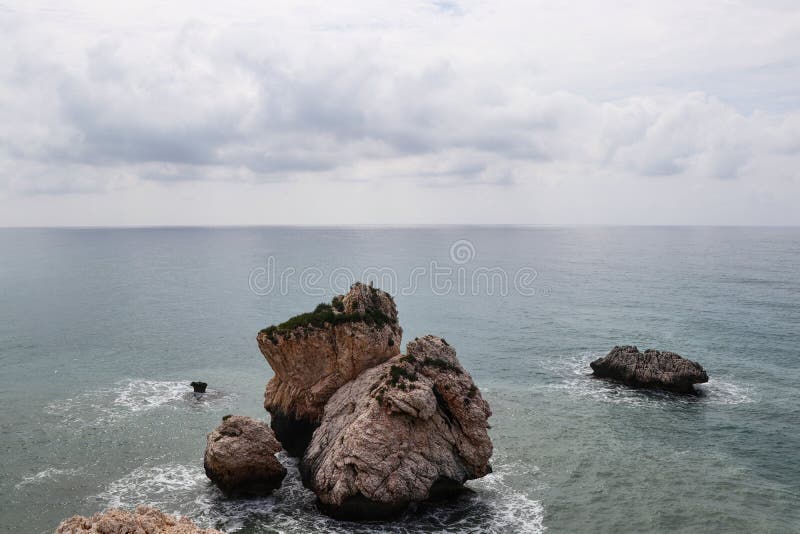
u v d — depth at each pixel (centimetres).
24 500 3816
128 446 4697
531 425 5353
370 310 4806
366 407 3919
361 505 3616
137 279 16625
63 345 8175
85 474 4203
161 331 9231
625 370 6581
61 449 4609
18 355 7569
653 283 15800
